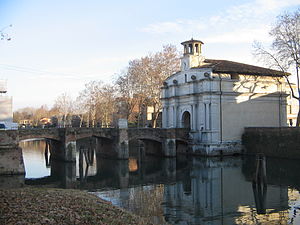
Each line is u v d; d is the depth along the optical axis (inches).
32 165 2177.7
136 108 4212.6
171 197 1149.7
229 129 2240.4
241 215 914.1
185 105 2458.2
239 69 2319.1
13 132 1622.8
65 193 911.7
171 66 3034.0
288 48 1998.0
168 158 2268.7
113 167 2003.0
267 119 2396.7
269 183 1320.1
